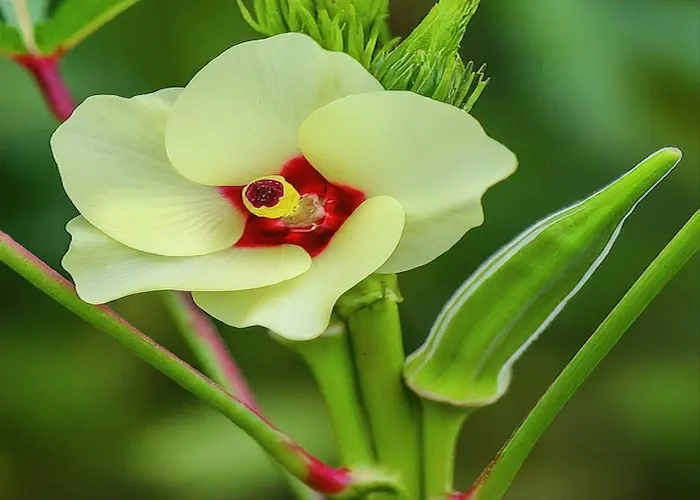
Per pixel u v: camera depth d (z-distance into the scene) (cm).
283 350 76
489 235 74
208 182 46
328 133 46
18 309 76
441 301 75
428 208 46
